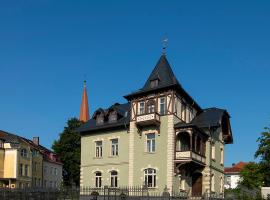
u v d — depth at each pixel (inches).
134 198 1174.3
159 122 1521.9
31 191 1016.9
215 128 1689.2
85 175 1727.4
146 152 1540.4
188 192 1489.9
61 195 1072.8
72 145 2839.6
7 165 2343.8
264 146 1887.3
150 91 1560.0
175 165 1470.2
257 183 2448.3
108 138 1689.2
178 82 1556.3
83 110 4244.6
